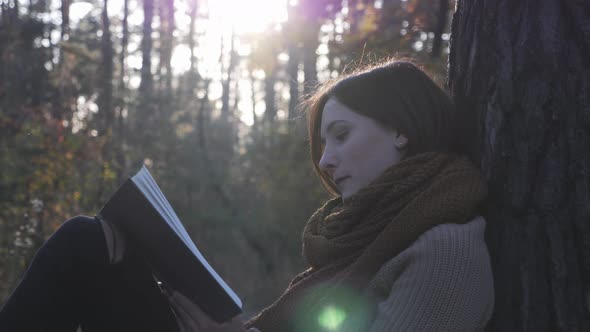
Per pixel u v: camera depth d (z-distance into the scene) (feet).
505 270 5.49
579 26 5.35
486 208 5.65
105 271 5.08
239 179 49.16
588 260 5.14
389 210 5.52
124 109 49.67
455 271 4.91
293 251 41.65
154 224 4.97
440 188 5.27
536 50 5.47
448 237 5.01
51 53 49.55
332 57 30.14
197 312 5.18
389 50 25.45
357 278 5.37
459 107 6.09
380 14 28.68
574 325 5.17
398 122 5.71
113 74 53.93
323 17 33.06
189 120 59.57
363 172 5.78
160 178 47.98
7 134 28.02
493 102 5.65
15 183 24.84
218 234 45.21
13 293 4.91
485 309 5.16
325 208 6.60
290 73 54.80
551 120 5.35
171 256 4.96
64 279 4.96
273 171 42.68
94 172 30.17
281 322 5.80
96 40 57.57
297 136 42.14
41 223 24.57
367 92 5.75
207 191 48.37
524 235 5.41
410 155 5.80
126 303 5.16
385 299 5.32
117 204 5.01
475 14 6.00
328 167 5.90
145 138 49.42
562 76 5.35
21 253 22.70
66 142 28.19
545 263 5.32
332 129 5.86
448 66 6.50
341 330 5.33
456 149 6.02
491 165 5.62
